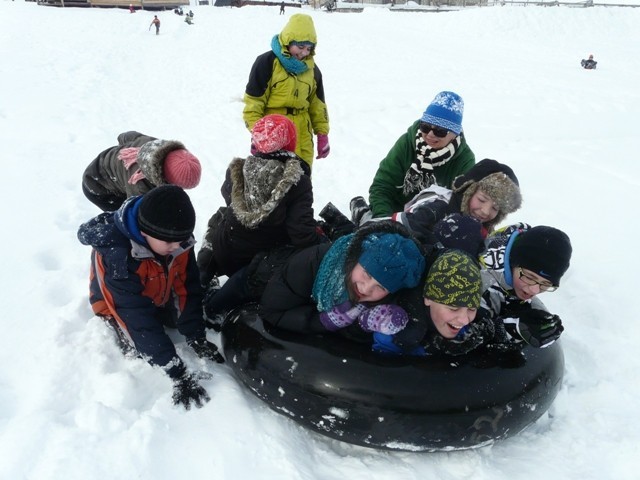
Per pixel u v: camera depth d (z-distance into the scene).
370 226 2.14
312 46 3.67
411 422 2.11
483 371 2.21
